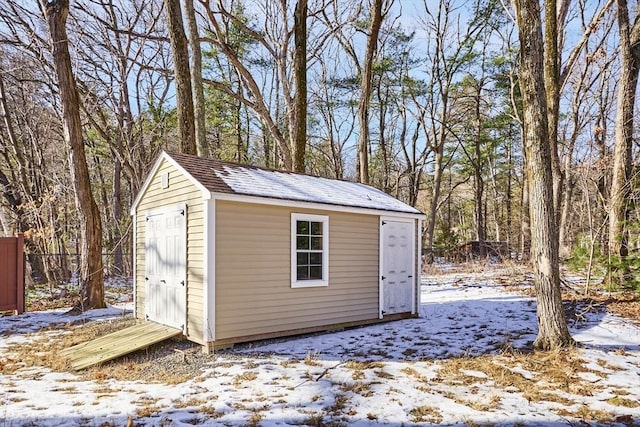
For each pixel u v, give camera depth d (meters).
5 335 7.91
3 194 17.20
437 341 7.02
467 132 27.23
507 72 22.55
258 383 4.97
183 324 7.02
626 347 6.18
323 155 31.41
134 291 8.90
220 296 6.55
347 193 9.10
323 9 18.09
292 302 7.48
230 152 25.08
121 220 19.67
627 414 4.01
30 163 19.48
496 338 7.02
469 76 25.05
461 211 38.72
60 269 17.34
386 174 28.95
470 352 6.27
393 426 3.79
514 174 32.03
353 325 8.40
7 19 15.05
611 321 7.55
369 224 8.85
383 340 7.20
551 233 6.32
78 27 16.53
